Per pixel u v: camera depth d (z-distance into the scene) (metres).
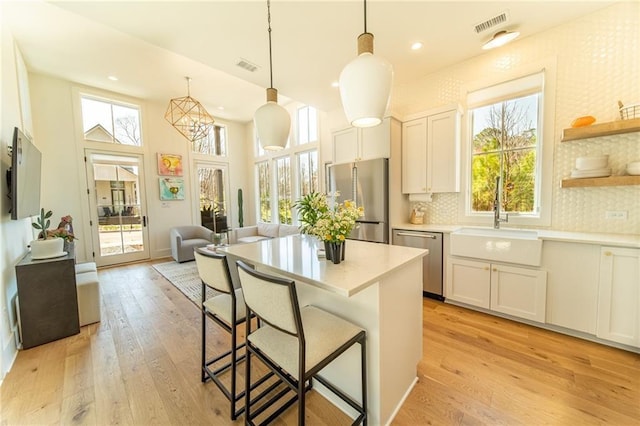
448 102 3.21
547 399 1.55
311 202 1.63
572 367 1.81
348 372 1.50
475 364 1.88
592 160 2.24
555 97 2.52
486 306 2.59
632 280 1.90
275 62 2.88
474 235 2.61
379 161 3.28
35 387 1.74
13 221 2.56
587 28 2.32
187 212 5.93
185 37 2.41
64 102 4.36
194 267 4.70
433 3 2.07
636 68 2.14
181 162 5.80
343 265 1.47
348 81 1.02
